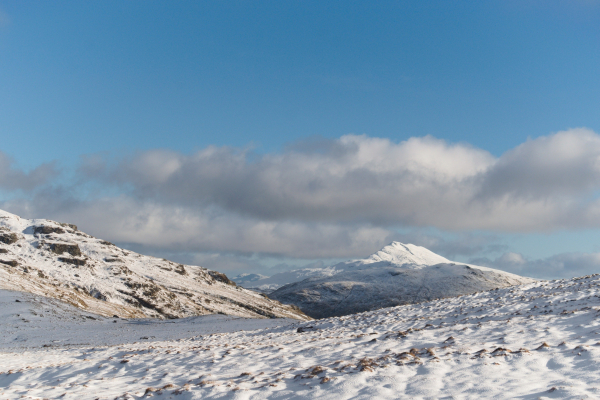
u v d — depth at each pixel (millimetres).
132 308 136000
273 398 12117
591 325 16469
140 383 16109
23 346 41969
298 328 33375
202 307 172125
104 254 182125
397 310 33688
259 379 14289
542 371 11727
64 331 52438
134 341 42531
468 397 10297
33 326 54656
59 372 19719
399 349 17016
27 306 64875
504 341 15688
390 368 13344
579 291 26891
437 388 11195
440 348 15812
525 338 15773
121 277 158125
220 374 16031
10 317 57750
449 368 12852
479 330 18531
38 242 161250
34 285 100562
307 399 11570
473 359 13375
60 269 145875
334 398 11352
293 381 13586
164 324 61625
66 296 105125
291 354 18344
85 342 43031
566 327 16891
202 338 35094
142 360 20188
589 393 9477
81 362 21422
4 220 178875
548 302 25016
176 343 31953
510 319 20594
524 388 10469
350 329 27094
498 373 11883
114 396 14031
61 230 191375
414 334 19500
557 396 9586
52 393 15164
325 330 29844
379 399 10836
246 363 17453
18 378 19578
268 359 17812
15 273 106812
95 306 112062
